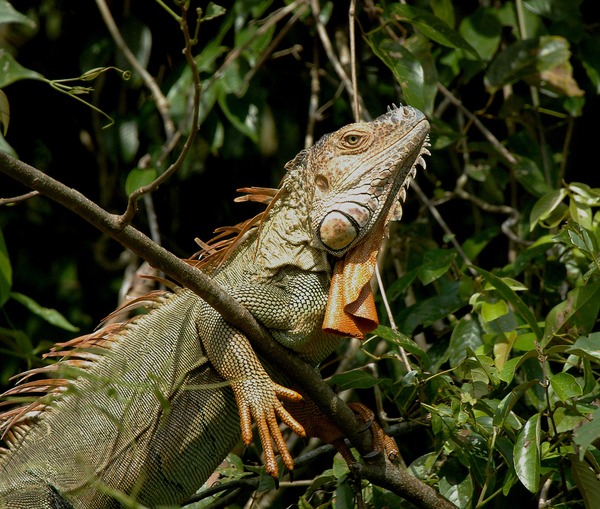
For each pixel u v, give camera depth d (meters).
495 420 7.03
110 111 12.06
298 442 11.04
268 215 7.67
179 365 7.33
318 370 7.68
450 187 12.01
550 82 10.72
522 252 9.45
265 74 12.03
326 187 7.43
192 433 7.25
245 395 6.91
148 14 11.88
